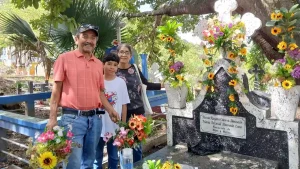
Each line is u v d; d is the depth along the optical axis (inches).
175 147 134.7
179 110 136.9
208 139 129.6
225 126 124.6
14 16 232.7
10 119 124.7
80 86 97.8
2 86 427.5
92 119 101.1
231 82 116.1
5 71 726.5
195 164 112.3
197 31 124.3
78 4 214.1
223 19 119.8
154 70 144.6
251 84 202.8
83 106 98.3
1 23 231.0
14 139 204.8
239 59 118.6
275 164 109.5
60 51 235.8
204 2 252.7
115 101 118.0
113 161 126.3
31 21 206.5
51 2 164.1
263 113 114.5
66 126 96.9
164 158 120.4
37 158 84.2
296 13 105.3
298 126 108.0
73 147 94.2
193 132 133.8
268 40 210.5
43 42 233.6
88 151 104.3
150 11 309.9
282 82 106.5
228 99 122.9
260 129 115.9
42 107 337.4
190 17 378.9
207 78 126.2
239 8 207.3
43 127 110.8
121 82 121.7
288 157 109.9
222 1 120.3
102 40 226.5
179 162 115.0
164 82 138.8
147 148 184.4
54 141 86.0
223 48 121.8
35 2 160.6
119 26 235.6
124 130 103.0
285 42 107.1
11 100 182.1
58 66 97.4
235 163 111.9
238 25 116.1
